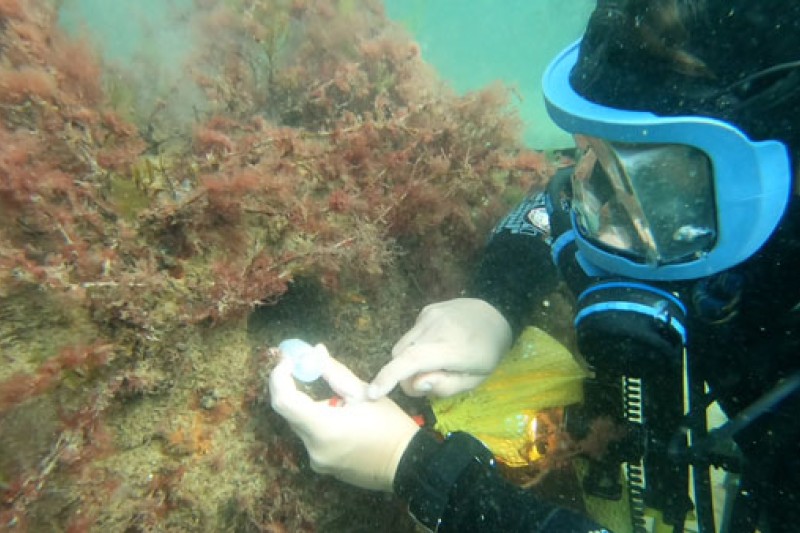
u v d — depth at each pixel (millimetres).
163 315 1440
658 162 979
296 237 1741
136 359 1429
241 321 1631
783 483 1185
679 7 849
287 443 1554
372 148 2102
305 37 2977
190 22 2934
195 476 1472
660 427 1383
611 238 1176
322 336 1815
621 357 1187
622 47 930
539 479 1651
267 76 2730
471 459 1247
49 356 1312
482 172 2365
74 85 1824
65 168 1547
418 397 1702
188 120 2340
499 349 1577
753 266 1040
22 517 1185
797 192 917
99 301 1354
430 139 2195
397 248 2039
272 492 1549
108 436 1352
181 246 1565
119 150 1655
